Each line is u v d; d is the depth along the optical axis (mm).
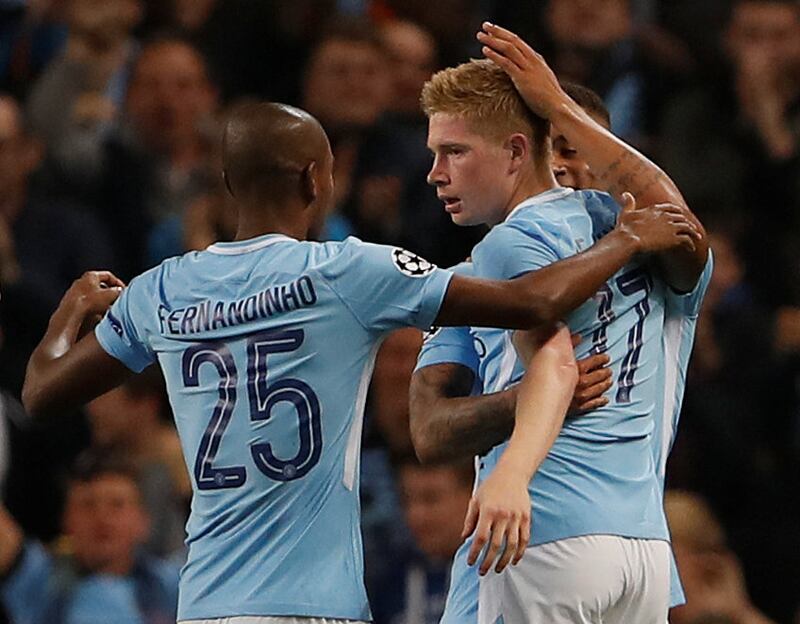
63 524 34844
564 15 43281
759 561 37719
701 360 39469
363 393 19578
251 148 19641
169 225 39750
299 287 19312
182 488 34656
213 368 19547
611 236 19719
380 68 41031
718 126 43062
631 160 20438
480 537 18234
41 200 38969
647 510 19969
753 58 43438
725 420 38688
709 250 20781
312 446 19344
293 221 19812
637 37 43812
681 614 33594
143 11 45094
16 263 37812
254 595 19172
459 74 20359
